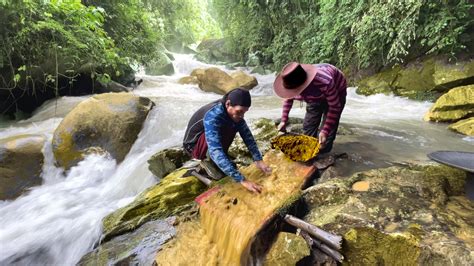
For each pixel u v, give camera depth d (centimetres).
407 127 430
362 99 679
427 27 586
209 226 233
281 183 246
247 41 1268
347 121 467
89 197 381
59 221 330
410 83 645
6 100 623
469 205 208
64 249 296
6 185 399
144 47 848
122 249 249
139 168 397
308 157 268
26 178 414
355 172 267
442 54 611
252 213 215
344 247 184
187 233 244
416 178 233
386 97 662
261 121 394
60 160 434
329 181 238
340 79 269
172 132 466
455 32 562
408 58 673
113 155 439
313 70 239
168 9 1422
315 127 303
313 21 927
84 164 427
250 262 197
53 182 423
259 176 260
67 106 621
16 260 293
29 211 358
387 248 174
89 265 245
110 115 454
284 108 322
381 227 181
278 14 1055
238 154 327
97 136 445
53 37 568
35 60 596
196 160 306
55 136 444
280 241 197
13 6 500
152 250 238
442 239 166
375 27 649
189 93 826
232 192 245
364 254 180
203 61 1470
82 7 581
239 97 236
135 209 289
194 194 296
